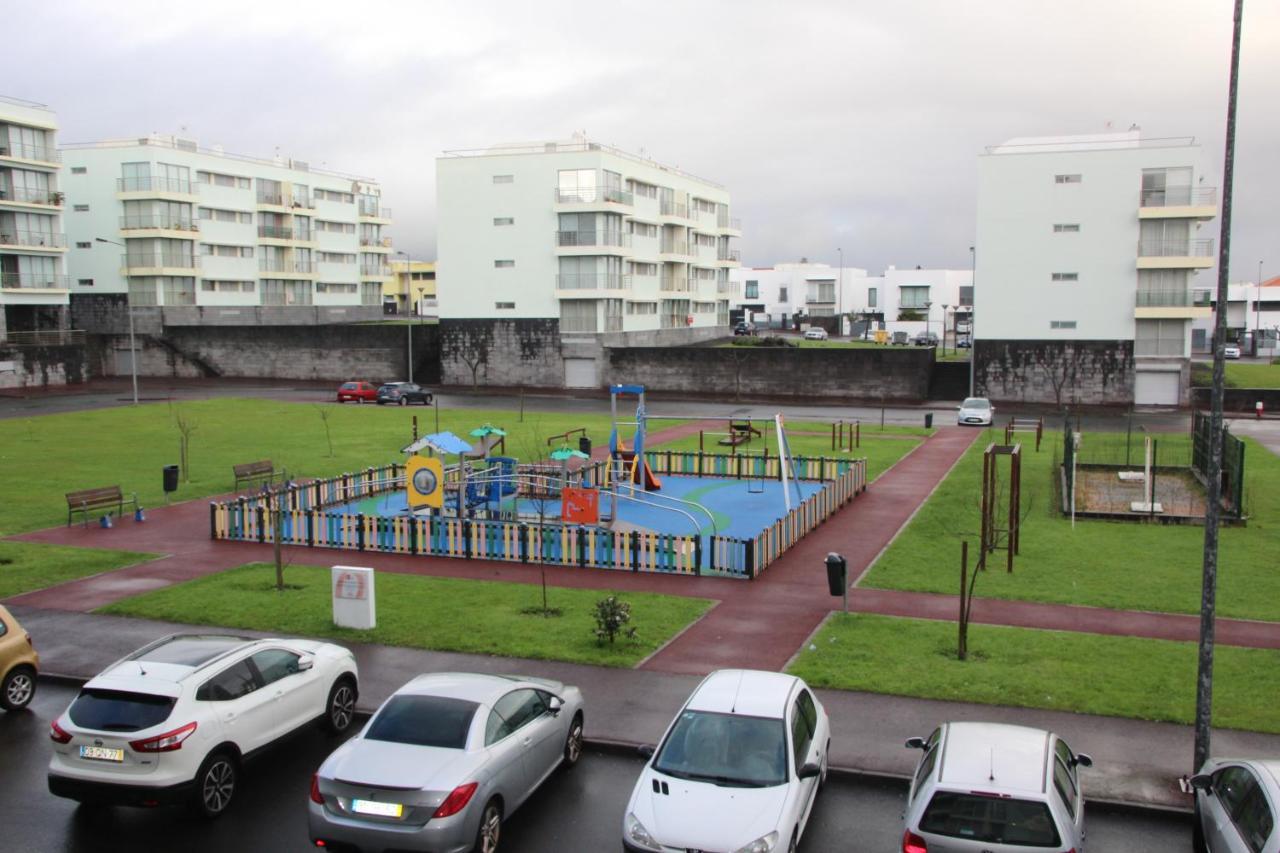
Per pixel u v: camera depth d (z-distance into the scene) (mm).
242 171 90125
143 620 19906
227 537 27188
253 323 91875
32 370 72938
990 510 25438
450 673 12898
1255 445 46500
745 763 11086
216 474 37188
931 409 64938
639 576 23531
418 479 27656
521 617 19984
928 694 15820
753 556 23234
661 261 84750
